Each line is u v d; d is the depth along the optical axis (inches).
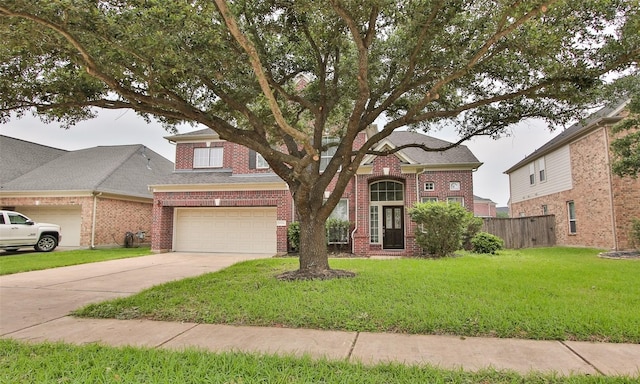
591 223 650.8
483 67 290.4
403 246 625.6
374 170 594.2
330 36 288.4
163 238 636.7
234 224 645.9
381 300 222.2
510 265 384.5
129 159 847.1
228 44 261.3
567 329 172.1
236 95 300.4
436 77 297.1
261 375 125.0
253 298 234.1
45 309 230.7
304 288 258.8
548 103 315.3
